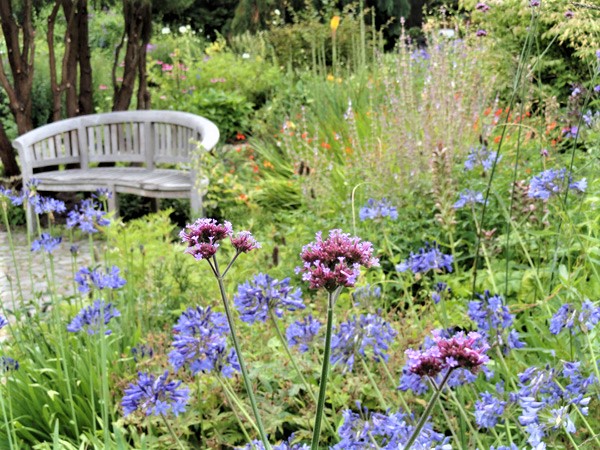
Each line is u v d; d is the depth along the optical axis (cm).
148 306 423
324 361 153
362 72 980
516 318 368
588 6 368
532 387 208
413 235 487
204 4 2086
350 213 552
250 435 302
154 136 812
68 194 817
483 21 791
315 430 155
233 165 835
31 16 830
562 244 393
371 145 657
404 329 329
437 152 351
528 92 579
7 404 323
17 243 730
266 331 347
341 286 152
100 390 314
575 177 388
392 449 212
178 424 290
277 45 1487
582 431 255
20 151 777
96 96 1128
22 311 393
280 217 670
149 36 905
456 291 394
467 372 223
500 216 466
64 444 291
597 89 378
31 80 818
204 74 1285
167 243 507
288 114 1046
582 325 221
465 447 251
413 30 1828
